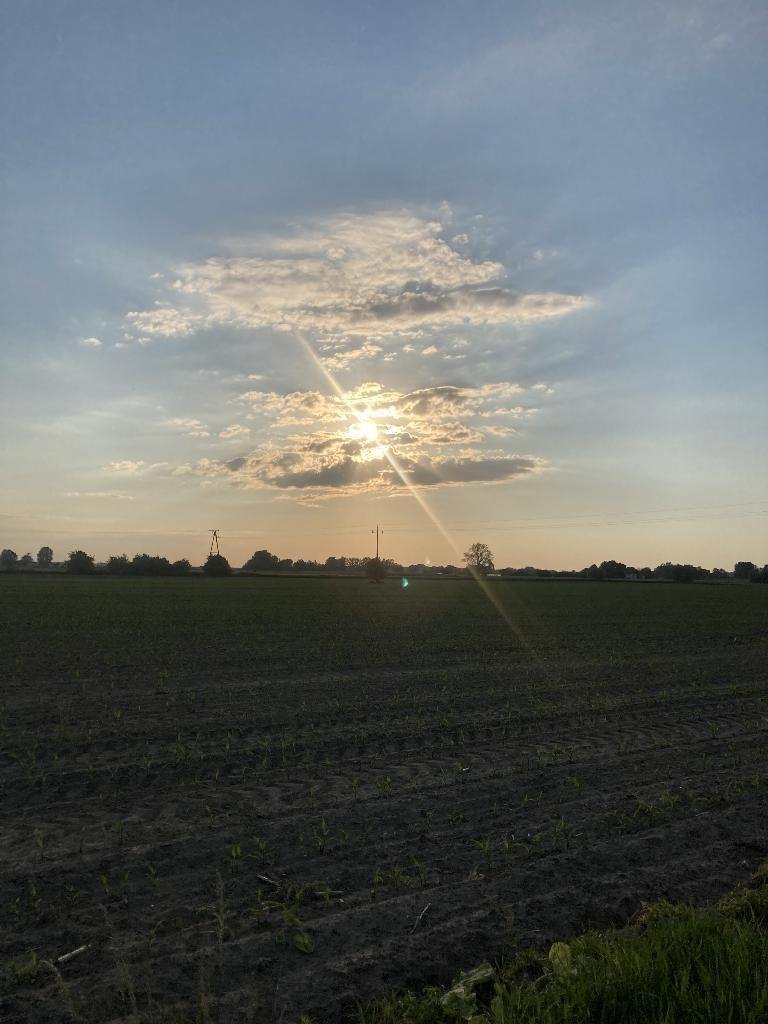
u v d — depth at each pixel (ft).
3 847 22.89
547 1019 12.96
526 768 32.73
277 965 15.79
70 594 190.70
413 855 22.18
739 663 72.33
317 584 307.99
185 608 141.28
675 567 421.18
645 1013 13.28
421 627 106.32
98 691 52.75
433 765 33.27
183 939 16.99
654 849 22.43
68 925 17.71
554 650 80.79
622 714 45.88
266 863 21.54
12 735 38.99
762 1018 12.92
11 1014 14.19
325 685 56.08
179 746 35.86
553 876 20.30
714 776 31.27
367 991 14.85
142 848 22.68
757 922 16.71
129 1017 13.91
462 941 16.60
